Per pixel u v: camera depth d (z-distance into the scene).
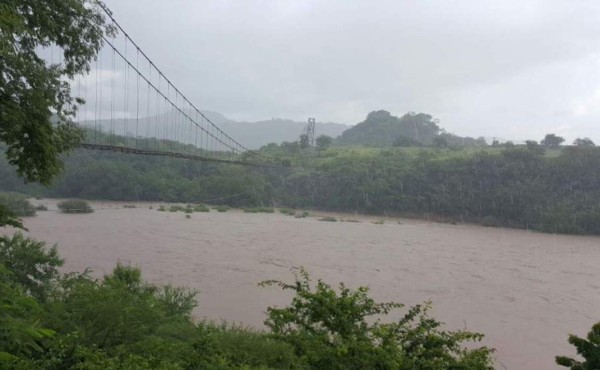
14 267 15.72
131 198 82.31
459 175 90.06
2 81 9.41
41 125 10.53
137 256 33.31
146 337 9.79
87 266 28.78
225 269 30.77
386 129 179.25
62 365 6.25
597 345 8.16
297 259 36.25
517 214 79.31
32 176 11.51
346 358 6.36
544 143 118.19
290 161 108.88
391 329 7.06
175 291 18.39
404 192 92.31
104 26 12.02
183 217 63.28
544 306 26.31
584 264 40.88
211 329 11.63
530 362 18.30
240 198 88.38
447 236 59.84
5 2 8.08
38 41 10.32
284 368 9.09
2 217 11.23
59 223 48.78
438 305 25.33
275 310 7.75
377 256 40.00
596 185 79.25
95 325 9.62
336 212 93.12
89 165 82.06
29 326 4.92
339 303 7.45
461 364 6.51
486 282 31.59
